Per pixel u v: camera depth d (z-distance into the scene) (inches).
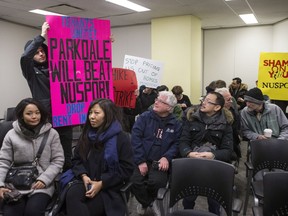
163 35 259.3
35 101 75.3
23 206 69.6
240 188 127.8
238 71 299.3
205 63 314.3
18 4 208.5
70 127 88.5
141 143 97.2
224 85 141.3
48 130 77.3
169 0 200.1
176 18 251.1
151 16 254.4
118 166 71.1
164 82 261.6
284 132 111.6
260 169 94.4
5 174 73.0
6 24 265.9
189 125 97.1
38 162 75.8
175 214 69.4
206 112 95.0
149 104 178.4
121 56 310.3
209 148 91.8
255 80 292.2
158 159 95.9
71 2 204.8
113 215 67.1
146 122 99.1
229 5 211.5
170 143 96.7
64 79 78.6
